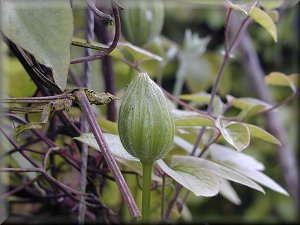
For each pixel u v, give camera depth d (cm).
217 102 28
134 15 31
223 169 22
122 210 29
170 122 18
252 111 28
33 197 29
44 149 30
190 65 45
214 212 73
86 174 26
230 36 41
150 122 17
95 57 20
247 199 74
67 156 26
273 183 25
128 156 20
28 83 30
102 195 30
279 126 46
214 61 46
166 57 41
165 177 24
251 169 26
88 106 17
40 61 16
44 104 18
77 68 34
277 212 70
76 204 28
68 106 17
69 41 16
